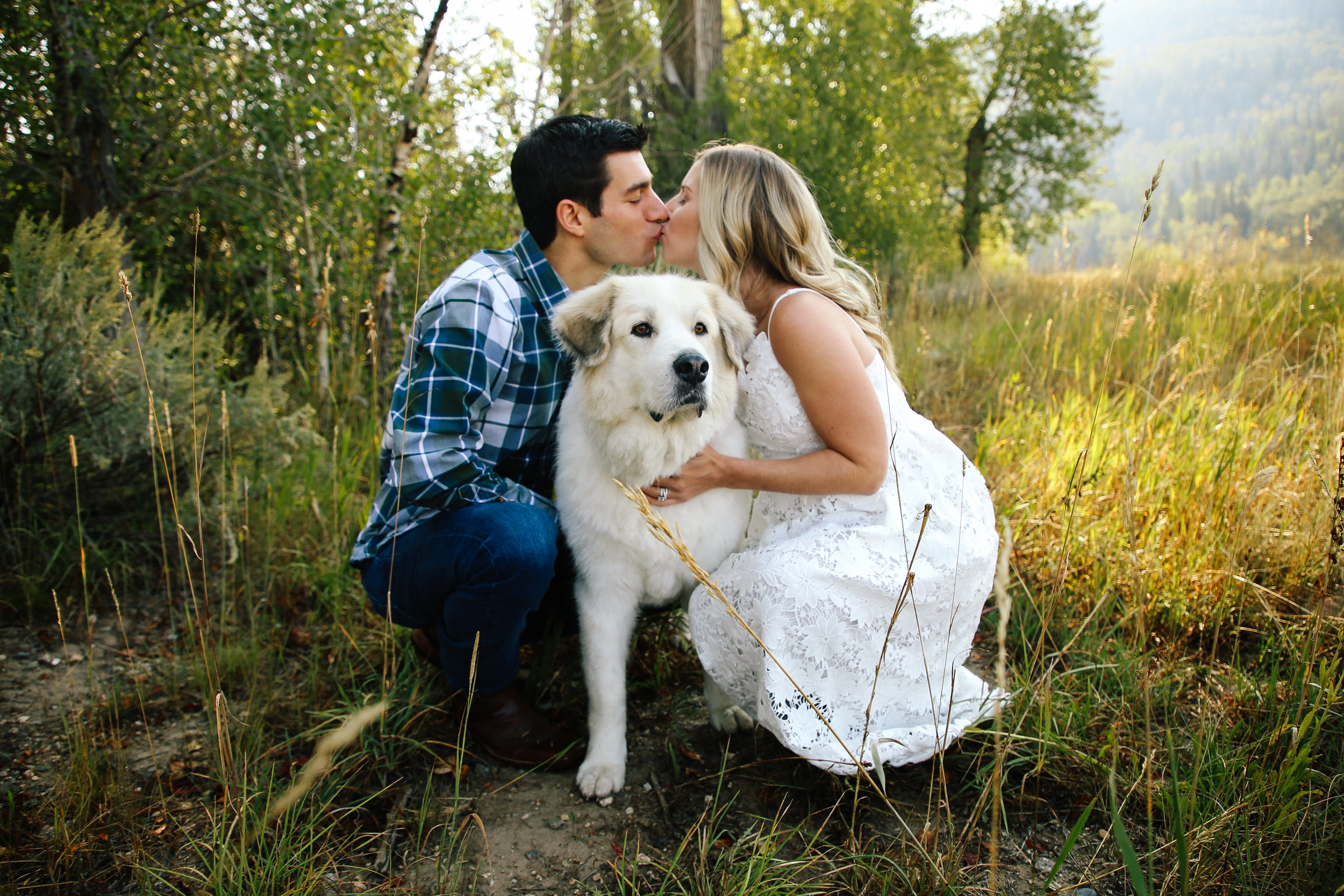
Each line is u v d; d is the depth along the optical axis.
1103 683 2.27
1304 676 1.98
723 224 2.22
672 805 2.00
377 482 3.54
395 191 4.54
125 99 4.16
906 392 4.51
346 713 2.18
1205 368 3.68
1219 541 2.67
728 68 11.36
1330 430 2.90
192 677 2.40
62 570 2.88
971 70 17.75
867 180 10.30
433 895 1.68
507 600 2.01
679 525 2.06
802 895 1.63
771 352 2.10
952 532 2.03
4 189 4.20
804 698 1.66
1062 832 1.83
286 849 1.64
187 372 3.24
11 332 2.83
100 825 1.81
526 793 2.05
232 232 4.68
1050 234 19.59
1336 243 5.71
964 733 2.01
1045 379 4.46
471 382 2.09
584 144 2.25
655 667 2.56
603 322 2.10
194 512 3.04
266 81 4.06
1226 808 1.71
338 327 4.61
